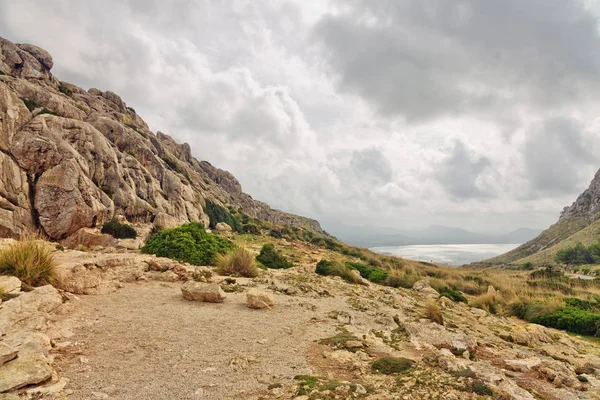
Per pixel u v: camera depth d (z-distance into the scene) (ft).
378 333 27.37
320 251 124.36
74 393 14.10
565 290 67.26
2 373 14.02
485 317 43.32
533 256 400.47
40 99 131.03
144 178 135.23
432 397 14.88
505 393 15.26
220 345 21.03
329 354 21.04
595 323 41.34
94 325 22.84
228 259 48.03
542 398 17.72
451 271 97.35
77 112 143.02
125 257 41.81
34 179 92.48
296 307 32.86
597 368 25.80
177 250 52.26
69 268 31.22
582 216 512.22
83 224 94.53
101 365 17.02
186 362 18.08
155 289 35.09
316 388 15.40
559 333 39.52
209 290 31.73
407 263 108.47
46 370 14.80
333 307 34.63
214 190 244.01
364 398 14.69
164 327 23.52
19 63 157.69
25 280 26.43
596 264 234.38
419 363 20.57
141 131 197.77
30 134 95.45
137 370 16.74
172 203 146.72
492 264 368.27
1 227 80.07
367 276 68.74
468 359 23.52
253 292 31.37
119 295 31.48
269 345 21.91
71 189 93.61
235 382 16.10
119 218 107.65
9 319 19.27
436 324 31.45
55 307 23.91
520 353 27.55
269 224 215.10
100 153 114.62
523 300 53.31
